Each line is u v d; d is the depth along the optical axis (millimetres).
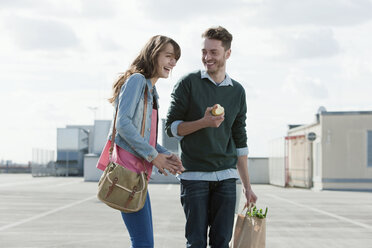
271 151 34938
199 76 4078
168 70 3498
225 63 4074
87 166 35500
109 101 3465
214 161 3977
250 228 4012
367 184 24516
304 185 27797
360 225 10125
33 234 8219
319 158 25562
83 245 7133
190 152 3996
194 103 4055
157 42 3424
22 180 35688
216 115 3754
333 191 24031
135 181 3271
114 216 10938
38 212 11820
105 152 3514
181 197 4047
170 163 3309
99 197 3225
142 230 3359
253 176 37219
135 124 3332
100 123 45781
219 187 4012
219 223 3996
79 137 51594
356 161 24688
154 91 3529
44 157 48438
